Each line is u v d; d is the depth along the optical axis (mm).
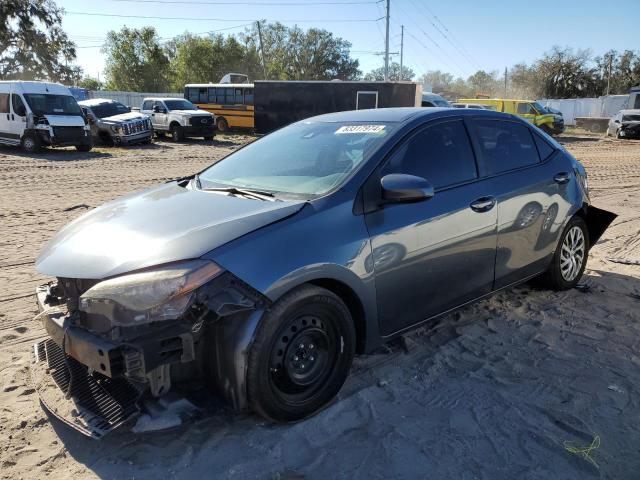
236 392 2717
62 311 2971
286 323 2795
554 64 64562
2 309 4613
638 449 2760
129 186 11656
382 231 3180
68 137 18875
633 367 3604
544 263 4578
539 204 4316
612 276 5457
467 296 3842
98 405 2771
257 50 73875
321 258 2871
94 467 2643
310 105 26422
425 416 3043
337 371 3088
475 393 3279
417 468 2623
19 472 2602
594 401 3186
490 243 3891
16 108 18875
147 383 2633
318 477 2564
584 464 2643
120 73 61031
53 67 53781
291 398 2908
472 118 4074
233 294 2613
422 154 3605
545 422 2988
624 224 8008
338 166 3406
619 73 65062
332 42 77312
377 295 3193
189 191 3594
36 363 3396
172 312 2480
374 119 3850
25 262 5984
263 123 28062
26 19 50688
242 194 3355
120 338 2576
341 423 2977
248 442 2814
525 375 3494
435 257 3494
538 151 4578
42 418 3021
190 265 2586
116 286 2547
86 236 3043
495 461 2672
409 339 4027
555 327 4230
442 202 3547
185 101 26484
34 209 8969
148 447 2785
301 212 2980
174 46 68750
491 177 3979
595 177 13438
